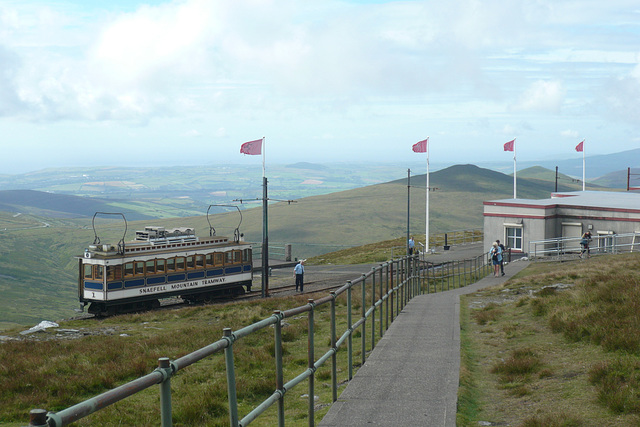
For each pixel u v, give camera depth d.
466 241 71.56
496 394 9.37
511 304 19.19
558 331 13.47
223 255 39.75
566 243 47.25
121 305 34.44
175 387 11.52
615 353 10.55
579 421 7.34
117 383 12.23
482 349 12.88
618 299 14.44
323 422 7.60
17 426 8.94
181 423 9.08
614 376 8.77
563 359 10.87
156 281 35.72
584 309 13.88
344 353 14.05
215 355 14.77
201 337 17.80
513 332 14.09
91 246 34.88
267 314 25.39
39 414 2.63
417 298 22.53
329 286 42.78
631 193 60.72
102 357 14.66
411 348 12.33
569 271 26.66
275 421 8.92
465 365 10.86
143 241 37.34
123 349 15.99
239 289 41.28
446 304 20.06
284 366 13.37
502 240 49.66
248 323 23.08
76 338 21.25
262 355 14.35
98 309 34.06
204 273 38.50
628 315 12.59
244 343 16.62
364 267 56.25
